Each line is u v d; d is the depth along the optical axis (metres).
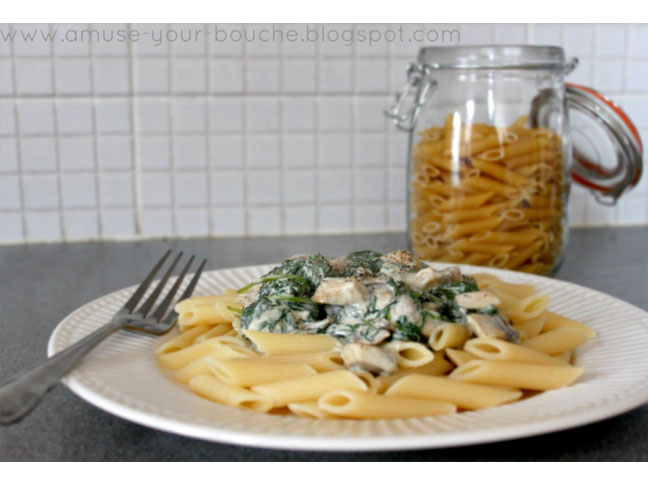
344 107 0.73
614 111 0.59
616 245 0.70
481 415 0.30
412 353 0.36
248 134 0.72
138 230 0.73
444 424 0.29
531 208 0.52
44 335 0.47
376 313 0.36
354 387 0.33
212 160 0.72
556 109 0.54
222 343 0.38
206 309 0.41
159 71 0.70
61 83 0.70
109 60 0.70
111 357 0.36
